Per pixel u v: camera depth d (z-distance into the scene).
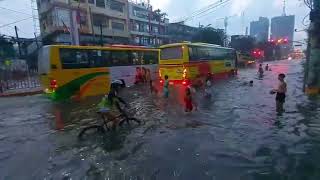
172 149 7.14
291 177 5.36
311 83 14.09
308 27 14.34
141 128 9.32
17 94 19.94
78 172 6.04
